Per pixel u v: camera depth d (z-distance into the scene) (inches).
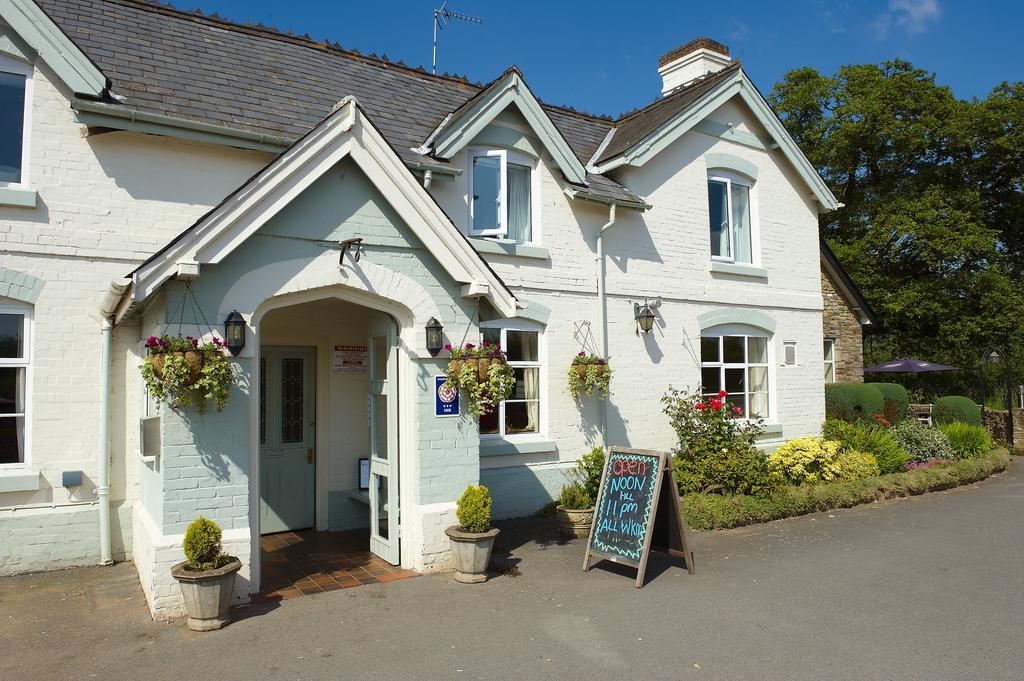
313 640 242.8
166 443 265.6
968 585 307.3
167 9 428.5
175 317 267.6
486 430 434.3
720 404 460.8
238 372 279.9
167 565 260.7
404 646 238.7
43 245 325.4
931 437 626.8
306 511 407.8
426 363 322.0
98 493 331.3
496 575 316.5
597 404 474.3
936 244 991.6
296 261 293.1
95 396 334.6
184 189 357.4
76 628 252.7
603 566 333.4
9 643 239.9
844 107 1088.8
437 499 322.7
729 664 226.4
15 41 323.0
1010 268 1157.1
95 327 335.3
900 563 340.8
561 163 454.0
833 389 680.4
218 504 273.7
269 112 384.5
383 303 319.3
